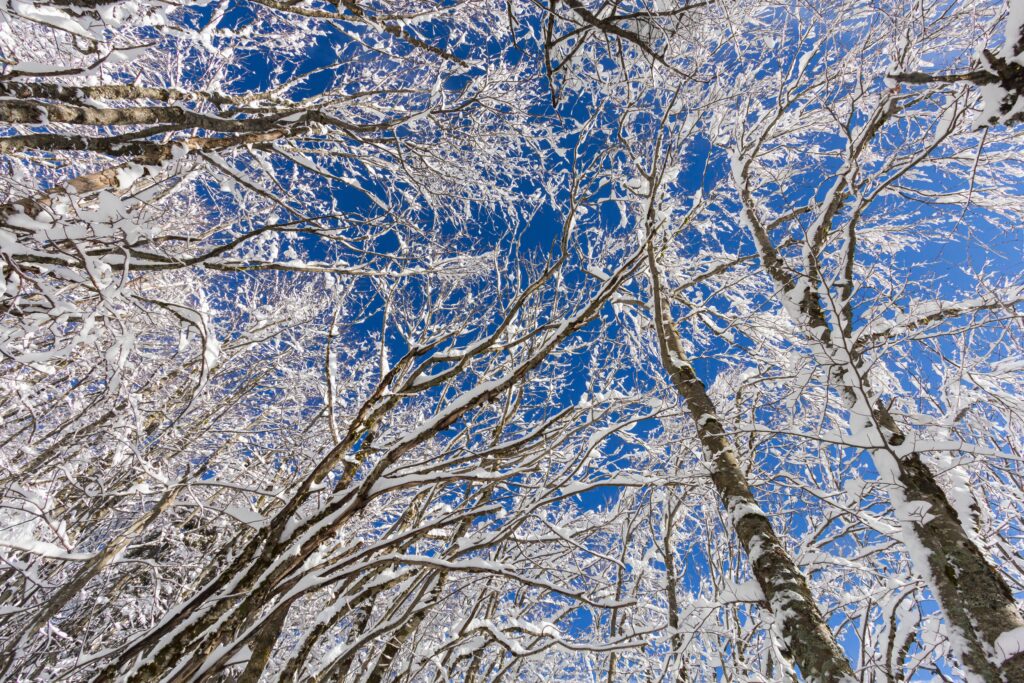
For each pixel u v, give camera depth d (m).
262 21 5.41
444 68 5.27
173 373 6.29
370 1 4.21
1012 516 5.25
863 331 4.57
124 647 2.71
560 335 3.44
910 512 3.91
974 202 5.75
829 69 5.43
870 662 4.94
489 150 5.89
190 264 3.00
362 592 3.34
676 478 3.95
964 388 5.01
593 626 8.08
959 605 3.51
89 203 3.52
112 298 2.48
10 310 2.36
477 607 4.58
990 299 4.57
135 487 3.53
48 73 2.29
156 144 2.95
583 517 6.52
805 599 3.49
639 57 4.50
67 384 4.34
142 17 2.94
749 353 6.73
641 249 3.76
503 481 3.33
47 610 3.25
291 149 5.24
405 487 3.04
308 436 6.73
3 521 2.93
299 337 8.28
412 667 4.54
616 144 5.04
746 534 4.05
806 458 6.14
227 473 6.42
